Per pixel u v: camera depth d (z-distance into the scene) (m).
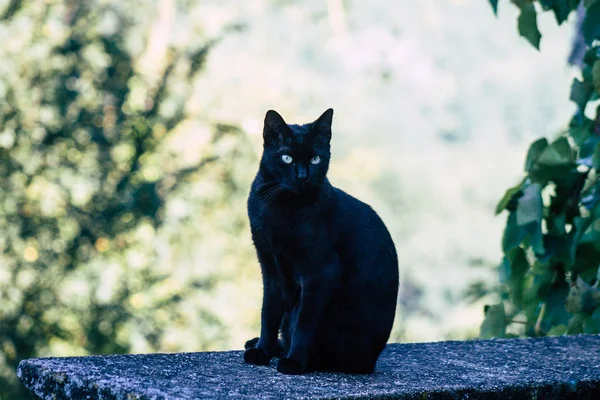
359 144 23.36
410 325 19.84
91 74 10.23
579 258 4.46
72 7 10.29
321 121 3.67
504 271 4.52
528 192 4.22
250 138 11.52
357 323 3.52
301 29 21.27
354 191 19.84
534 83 22.73
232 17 17.19
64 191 9.75
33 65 9.76
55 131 9.77
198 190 10.91
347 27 17.66
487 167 23.64
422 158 24.27
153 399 2.70
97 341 9.69
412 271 22.83
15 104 9.60
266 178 3.62
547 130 22.67
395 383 3.18
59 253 9.73
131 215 9.98
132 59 10.68
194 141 11.05
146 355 3.49
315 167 3.56
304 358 3.44
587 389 3.33
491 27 23.16
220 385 2.99
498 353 3.93
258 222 3.55
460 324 15.26
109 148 10.10
